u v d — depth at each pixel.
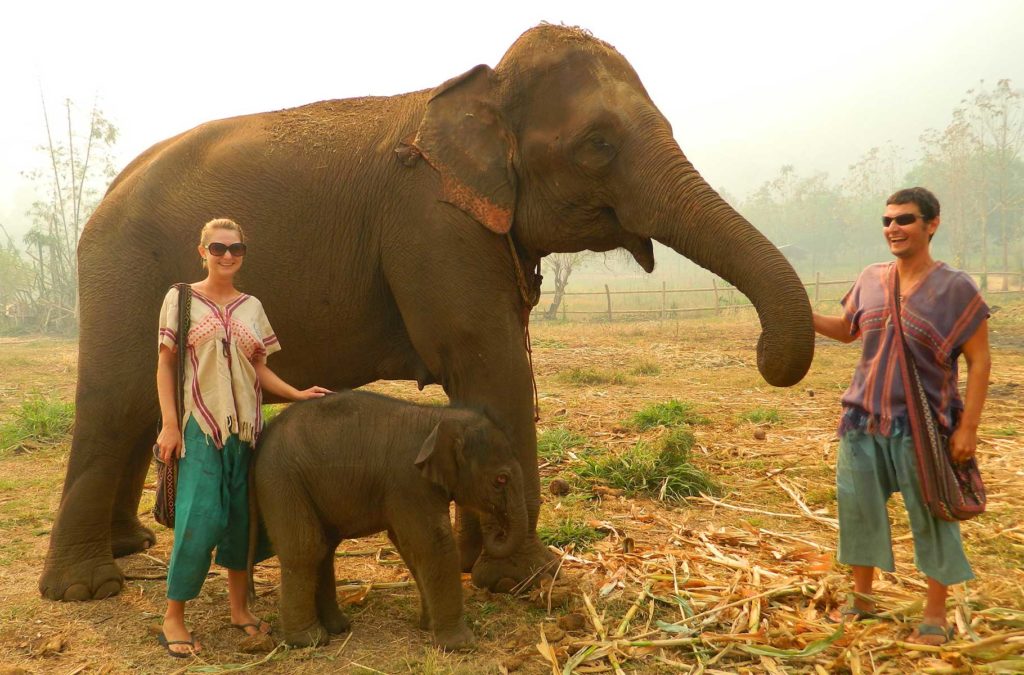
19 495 6.41
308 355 4.71
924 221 3.52
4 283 34.28
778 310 3.79
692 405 10.05
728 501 6.12
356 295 4.59
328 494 3.52
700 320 28.56
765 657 3.47
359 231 4.53
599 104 4.32
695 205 4.07
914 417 3.50
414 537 3.50
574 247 4.62
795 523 5.57
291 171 4.56
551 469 7.12
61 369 16.05
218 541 3.63
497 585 4.31
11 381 13.95
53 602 4.18
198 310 3.59
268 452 3.57
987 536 5.12
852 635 3.56
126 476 4.94
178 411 3.60
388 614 4.00
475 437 3.47
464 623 3.67
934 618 3.60
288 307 4.57
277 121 4.81
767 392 11.87
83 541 4.31
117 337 4.38
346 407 3.61
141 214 4.52
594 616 3.82
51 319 33.75
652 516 5.64
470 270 4.32
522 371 4.43
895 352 3.57
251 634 3.72
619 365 15.55
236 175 4.57
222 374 3.56
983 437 8.01
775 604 4.02
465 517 4.56
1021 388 11.29
